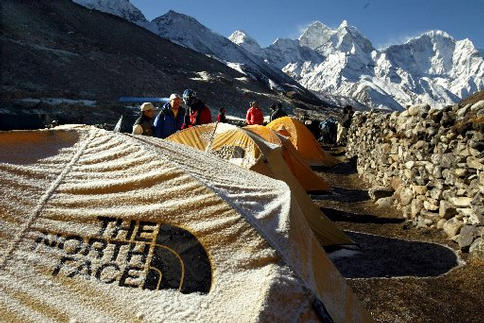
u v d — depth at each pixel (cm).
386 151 1113
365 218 870
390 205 952
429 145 819
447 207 727
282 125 1585
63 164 322
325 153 1642
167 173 307
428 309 483
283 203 342
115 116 2916
